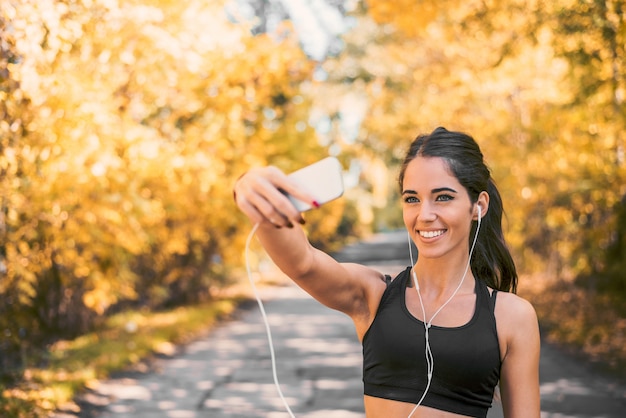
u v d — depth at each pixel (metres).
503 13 10.91
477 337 2.25
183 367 10.73
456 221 2.27
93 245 9.66
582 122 12.66
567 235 15.82
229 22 12.95
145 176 10.92
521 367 2.29
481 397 2.26
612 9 9.03
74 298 12.37
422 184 2.28
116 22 9.71
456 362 2.23
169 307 18.72
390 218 80.75
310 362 11.18
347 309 2.34
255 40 13.73
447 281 2.32
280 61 13.80
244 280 26.22
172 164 11.77
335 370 10.51
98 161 8.63
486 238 2.61
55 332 11.73
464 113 20.00
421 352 2.25
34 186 8.30
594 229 13.48
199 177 13.00
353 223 59.72
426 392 2.23
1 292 8.50
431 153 2.29
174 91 12.53
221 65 12.72
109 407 8.18
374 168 57.53
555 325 13.50
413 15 12.41
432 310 2.30
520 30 10.79
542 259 19.41
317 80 15.34
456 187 2.27
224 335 14.23
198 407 8.27
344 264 2.35
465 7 11.76
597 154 12.86
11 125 7.64
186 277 19.30
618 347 10.99
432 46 18.66
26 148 7.93
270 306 19.89
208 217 14.99
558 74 15.04
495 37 14.64
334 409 8.19
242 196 1.79
